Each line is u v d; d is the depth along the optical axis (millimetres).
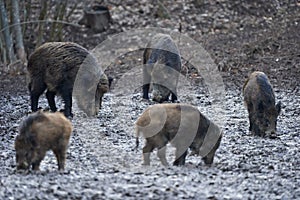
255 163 29156
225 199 22281
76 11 77250
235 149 32344
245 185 24484
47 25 74125
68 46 41188
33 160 25938
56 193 22125
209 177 25688
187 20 75812
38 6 77250
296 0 78875
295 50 61969
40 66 41156
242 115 41781
